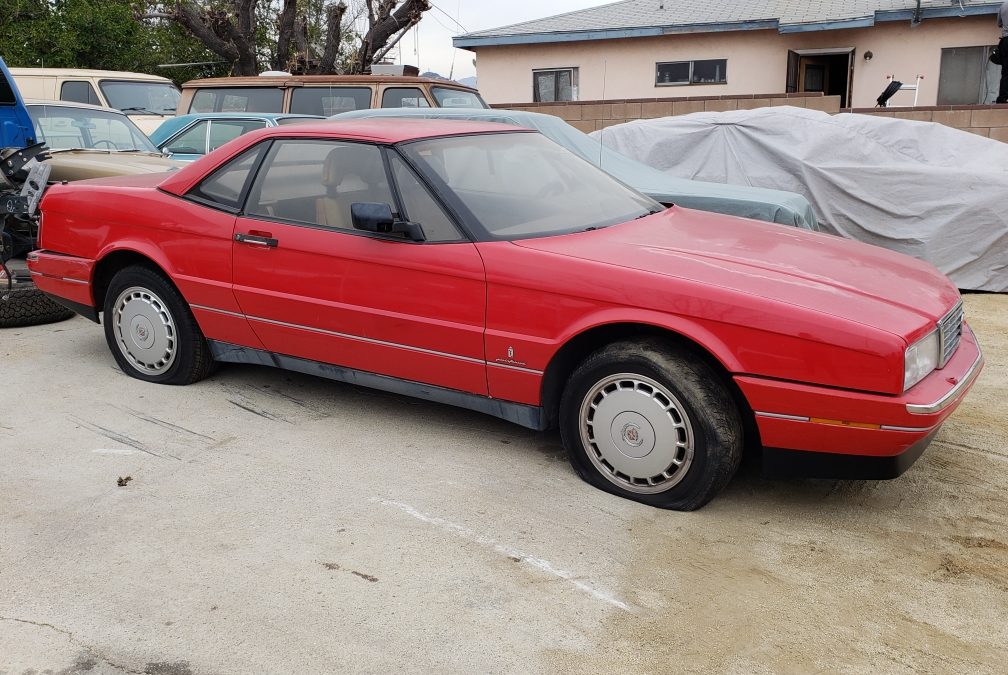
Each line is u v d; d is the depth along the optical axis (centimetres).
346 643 276
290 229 436
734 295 335
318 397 497
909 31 1512
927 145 866
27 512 360
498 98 1827
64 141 866
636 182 705
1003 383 532
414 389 423
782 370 329
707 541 340
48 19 2023
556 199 433
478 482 390
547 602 299
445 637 279
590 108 1391
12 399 492
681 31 1617
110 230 502
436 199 401
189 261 473
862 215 837
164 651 272
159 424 455
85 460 411
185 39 2348
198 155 963
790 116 889
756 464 414
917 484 391
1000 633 282
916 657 270
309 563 322
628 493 372
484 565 321
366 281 412
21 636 279
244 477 394
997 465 411
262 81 1054
